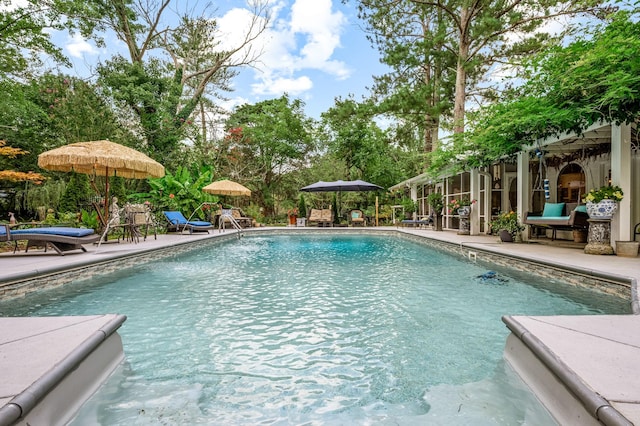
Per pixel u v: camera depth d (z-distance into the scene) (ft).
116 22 55.21
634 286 11.21
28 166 43.24
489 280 16.51
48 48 42.75
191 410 5.89
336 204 64.08
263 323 10.46
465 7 40.73
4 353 5.87
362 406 6.05
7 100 41.73
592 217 19.56
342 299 13.15
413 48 48.06
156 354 8.25
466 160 32.81
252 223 57.52
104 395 6.37
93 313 11.39
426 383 6.84
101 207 35.06
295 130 74.54
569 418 5.04
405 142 62.34
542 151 25.91
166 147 53.78
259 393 6.49
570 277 14.89
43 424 4.84
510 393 6.39
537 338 6.51
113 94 46.98
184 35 62.39
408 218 58.34
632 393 4.55
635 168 23.89
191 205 46.14
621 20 16.46
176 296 13.62
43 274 14.24
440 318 10.83
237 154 67.72
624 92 15.84
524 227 26.81
